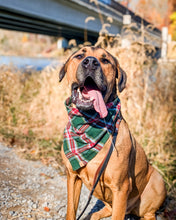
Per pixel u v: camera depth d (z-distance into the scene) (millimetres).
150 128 5289
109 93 2643
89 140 2492
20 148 4723
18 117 5969
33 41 38406
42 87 6559
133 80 5242
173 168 4332
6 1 6824
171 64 6500
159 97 6113
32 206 3084
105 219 3088
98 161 2479
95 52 2670
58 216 2984
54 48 34219
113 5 8953
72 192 2658
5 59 9602
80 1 9555
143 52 5535
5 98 6336
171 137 5242
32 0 7875
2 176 3645
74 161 2502
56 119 5637
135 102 5219
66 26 10391
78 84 2543
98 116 2527
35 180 3729
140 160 2883
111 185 2506
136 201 3041
